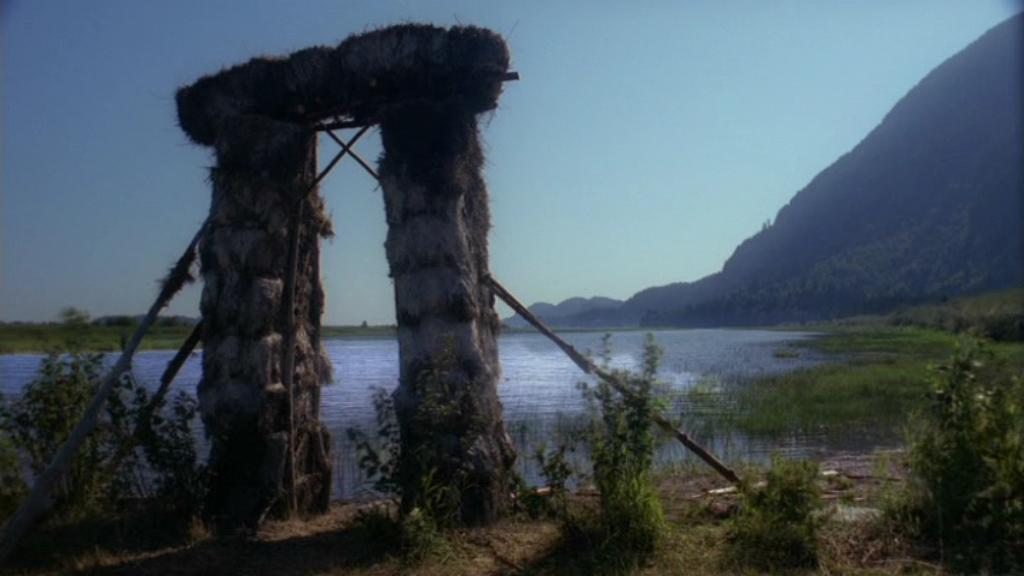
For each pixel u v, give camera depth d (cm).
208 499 774
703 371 3400
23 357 3872
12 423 836
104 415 865
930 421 745
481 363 773
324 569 670
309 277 882
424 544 688
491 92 805
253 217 792
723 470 822
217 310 786
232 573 666
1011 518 682
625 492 705
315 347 884
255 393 777
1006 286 11606
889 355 4216
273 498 774
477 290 803
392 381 2942
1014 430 720
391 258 786
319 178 840
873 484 923
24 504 687
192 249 816
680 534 720
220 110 834
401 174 776
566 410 2033
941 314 7519
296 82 819
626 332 14125
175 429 796
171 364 837
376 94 818
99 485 822
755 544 682
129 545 731
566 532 708
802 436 1546
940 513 693
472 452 746
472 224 836
